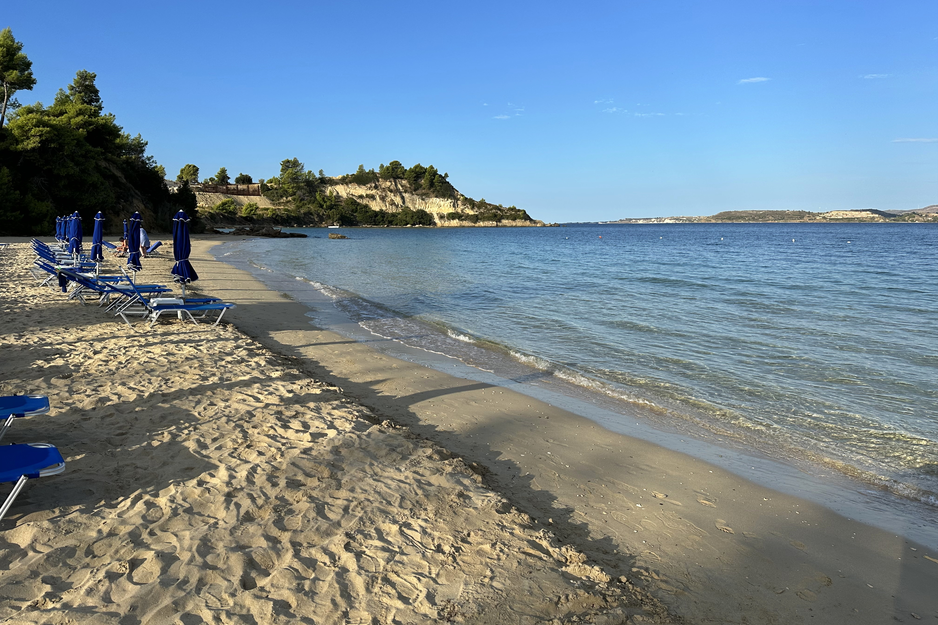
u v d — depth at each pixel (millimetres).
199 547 3098
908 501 4617
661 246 55188
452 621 2648
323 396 6082
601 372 8266
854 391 7426
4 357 6707
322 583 2885
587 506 4242
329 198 161500
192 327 9266
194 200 66625
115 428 4781
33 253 20719
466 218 191500
